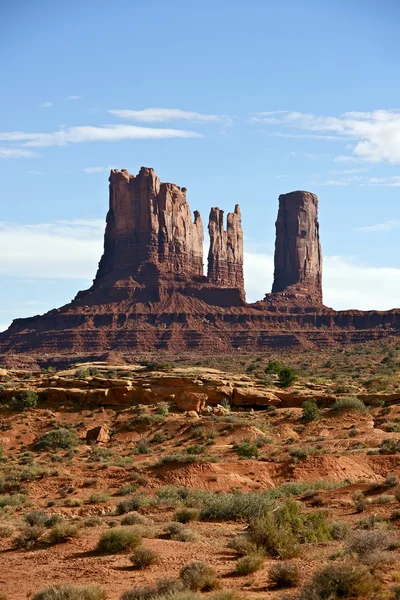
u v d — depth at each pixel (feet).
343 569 70.64
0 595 78.89
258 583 78.38
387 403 328.70
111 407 346.54
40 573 89.25
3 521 142.51
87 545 105.91
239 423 287.89
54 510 163.32
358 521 120.37
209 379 354.54
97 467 232.32
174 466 205.16
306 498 153.99
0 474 237.66
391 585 73.82
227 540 108.27
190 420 301.02
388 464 200.95
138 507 151.94
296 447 245.24
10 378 411.95
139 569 87.56
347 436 274.77
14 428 322.34
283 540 94.22
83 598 71.20
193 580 75.97
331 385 408.87
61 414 339.98
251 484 192.44
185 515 131.44
